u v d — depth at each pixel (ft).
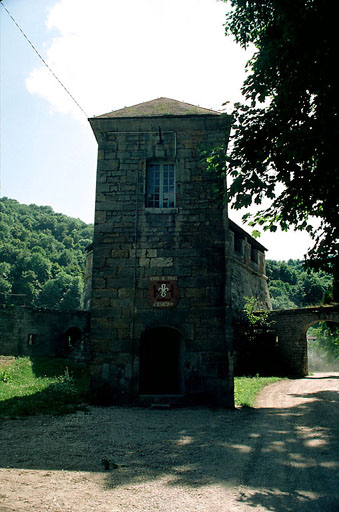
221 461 18.97
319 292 194.70
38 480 15.84
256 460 19.13
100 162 42.29
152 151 42.14
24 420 28.25
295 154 25.50
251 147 29.94
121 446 21.58
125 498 14.10
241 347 79.00
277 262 237.25
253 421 29.91
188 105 46.65
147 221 40.70
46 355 82.28
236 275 91.09
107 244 40.40
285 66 27.86
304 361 75.92
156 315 38.70
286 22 25.77
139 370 37.93
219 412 34.12
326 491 14.96
